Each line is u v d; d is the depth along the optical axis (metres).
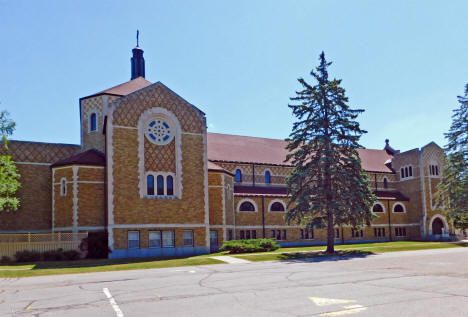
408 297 12.53
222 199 40.19
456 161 50.59
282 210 49.00
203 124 37.31
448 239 55.22
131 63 47.81
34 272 23.22
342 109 36.66
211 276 19.42
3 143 37.88
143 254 32.94
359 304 11.58
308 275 18.75
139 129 34.25
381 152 67.12
